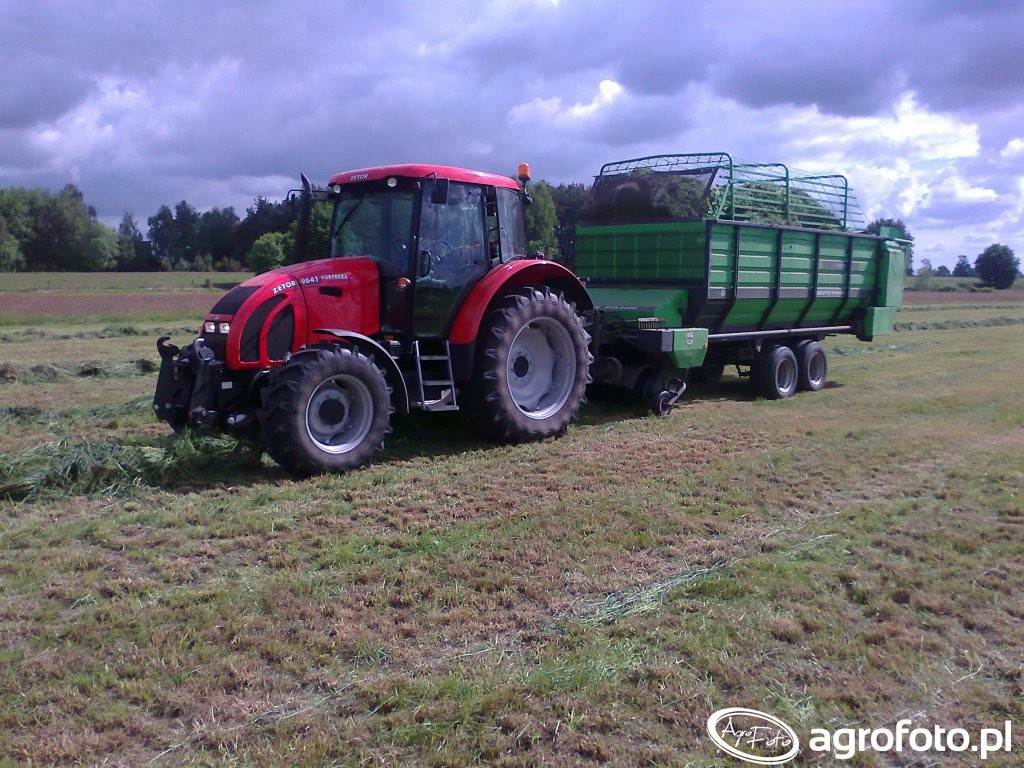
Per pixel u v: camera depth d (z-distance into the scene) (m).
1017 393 11.27
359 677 3.45
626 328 9.46
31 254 78.88
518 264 7.97
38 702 3.24
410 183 7.38
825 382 12.41
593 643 3.72
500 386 7.64
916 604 4.23
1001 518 5.65
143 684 3.34
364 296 7.27
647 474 6.71
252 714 3.19
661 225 10.21
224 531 5.15
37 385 11.58
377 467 6.86
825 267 11.87
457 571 4.54
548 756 2.96
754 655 3.67
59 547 4.88
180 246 94.12
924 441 7.98
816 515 5.70
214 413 6.50
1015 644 3.84
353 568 4.59
